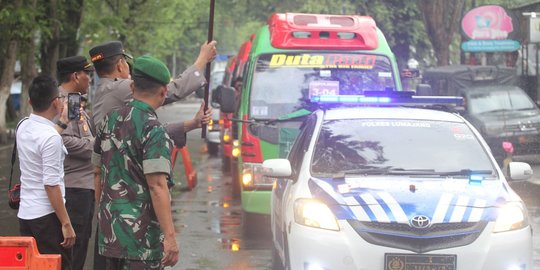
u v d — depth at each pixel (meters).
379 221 7.57
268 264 10.84
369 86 13.82
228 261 11.04
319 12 32.59
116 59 8.02
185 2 59.38
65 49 42.38
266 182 12.85
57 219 7.58
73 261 8.35
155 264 6.17
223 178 21.48
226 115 21.61
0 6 31.97
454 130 9.41
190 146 33.53
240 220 14.48
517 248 7.67
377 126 9.43
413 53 34.47
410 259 7.48
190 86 7.70
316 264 7.61
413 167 8.79
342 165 8.85
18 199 7.82
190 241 12.50
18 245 6.42
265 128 12.98
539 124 22.55
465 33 30.34
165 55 75.44
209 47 7.93
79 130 8.32
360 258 7.51
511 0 33.12
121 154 6.13
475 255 7.52
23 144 7.48
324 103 10.09
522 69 30.77
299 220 7.91
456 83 26.91
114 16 43.56
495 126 22.28
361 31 13.95
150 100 6.25
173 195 18.00
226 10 42.78
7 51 35.03
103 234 6.21
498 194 8.13
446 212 7.64
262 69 13.70
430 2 30.42
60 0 38.66
